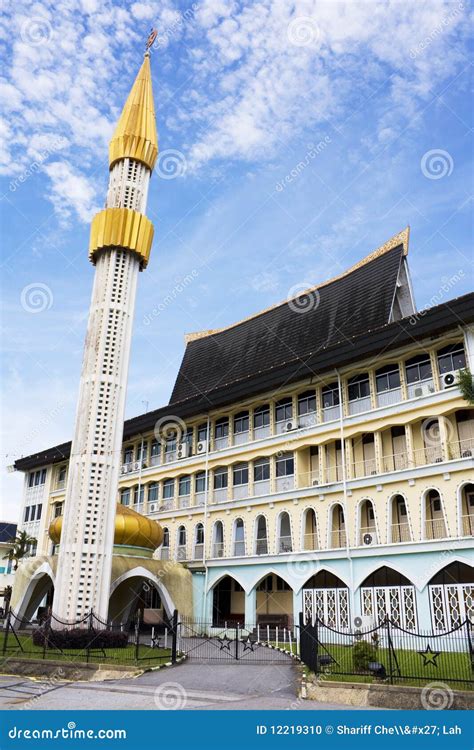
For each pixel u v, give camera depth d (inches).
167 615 1339.8
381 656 779.4
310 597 1238.3
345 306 1582.2
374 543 1151.0
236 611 1519.4
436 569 1042.7
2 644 966.4
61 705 556.4
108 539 1039.0
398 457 1203.9
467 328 1083.3
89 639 922.1
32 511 2110.0
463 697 535.8
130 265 1204.5
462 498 1079.6
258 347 1795.0
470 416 1125.1
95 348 1135.0
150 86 1353.3
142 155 1262.3
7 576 2278.5
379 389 1249.4
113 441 1094.4
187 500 1617.9
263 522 1445.6
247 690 663.8
